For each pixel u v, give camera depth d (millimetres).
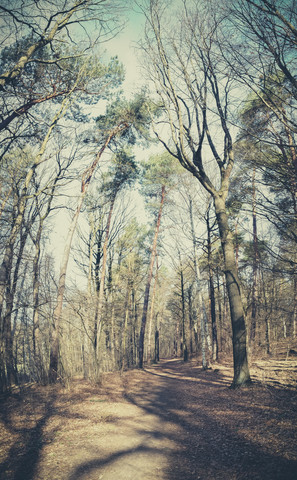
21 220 11766
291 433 5027
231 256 11094
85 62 12406
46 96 11742
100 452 5117
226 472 4094
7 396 9320
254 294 16500
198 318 31688
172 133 12195
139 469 4418
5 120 9344
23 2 7688
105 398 9781
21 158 12883
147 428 6562
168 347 65250
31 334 13961
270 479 3652
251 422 6074
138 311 33906
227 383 11367
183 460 4695
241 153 8383
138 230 25719
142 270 26484
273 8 5629
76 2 8594
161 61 11516
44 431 6219
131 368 21453
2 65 10000
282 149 6992
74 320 13273
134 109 16125
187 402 9000
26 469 4434
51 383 11758
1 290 10398
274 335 21453
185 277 26812
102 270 17500
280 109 6203
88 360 12977
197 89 10734
